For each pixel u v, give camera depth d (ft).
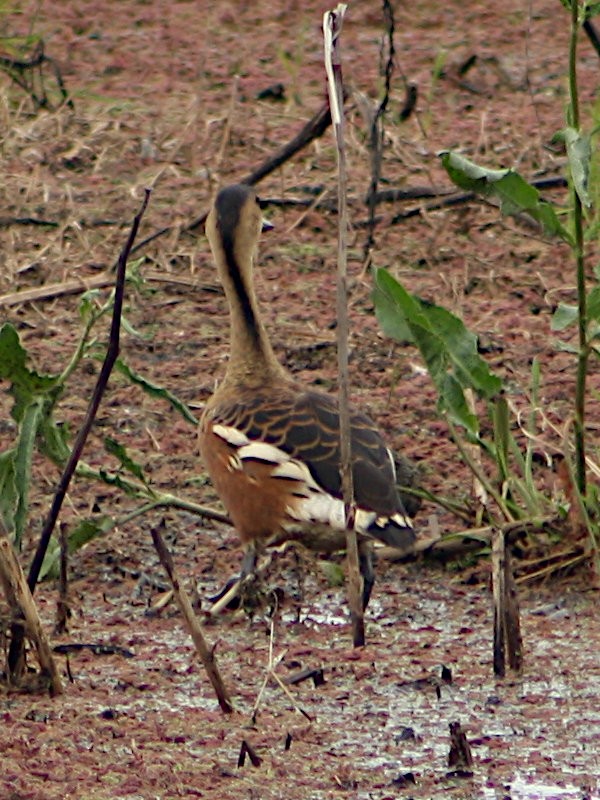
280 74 65.46
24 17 70.13
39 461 43.14
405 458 40.04
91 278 51.75
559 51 67.10
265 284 52.11
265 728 30.12
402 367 47.55
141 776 27.76
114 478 38.06
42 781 27.50
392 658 33.55
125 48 67.97
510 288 51.47
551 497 39.81
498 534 33.19
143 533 39.96
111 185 57.21
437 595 36.91
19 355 33.45
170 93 63.98
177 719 30.48
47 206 55.67
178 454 43.62
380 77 56.80
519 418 42.01
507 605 32.58
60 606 34.81
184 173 57.93
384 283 36.22
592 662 33.19
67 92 61.77
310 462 34.58
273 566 38.14
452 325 36.55
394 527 33.81
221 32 69.82
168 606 36.40
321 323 49.80
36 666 32.17
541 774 28.30
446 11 71.67
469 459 38.14
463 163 35.09
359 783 27.84
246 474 35.27
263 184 57.11
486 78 64.95
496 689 31.96
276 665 31.65
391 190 55.52
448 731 30.12
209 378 46.98
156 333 49.34
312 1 72.54
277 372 37.70
